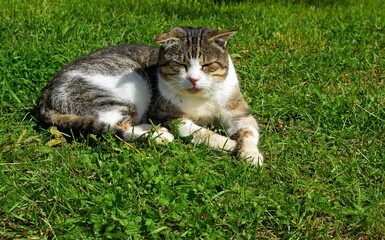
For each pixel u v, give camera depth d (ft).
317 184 3.43
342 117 4.10
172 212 3.21
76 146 3.74
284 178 3.53
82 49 4.98
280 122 4.14
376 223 3.21
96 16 5.93
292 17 6.73
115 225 3.10
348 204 3.35
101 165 3.50
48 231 3.14
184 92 3.87
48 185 3.39
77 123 3.80
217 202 3.31
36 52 4.79
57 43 5.11
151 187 3.36
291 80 4.69
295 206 3.28
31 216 3.18
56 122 3.85
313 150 3.75
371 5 8.04
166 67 3.88
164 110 4.00
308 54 5.25
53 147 3.73
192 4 7.15
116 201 3.20
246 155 3.64
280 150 3.77
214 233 3.11
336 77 4.73
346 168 3.57
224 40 3.91
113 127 3.80
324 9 7.58
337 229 3.20
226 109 3.96
